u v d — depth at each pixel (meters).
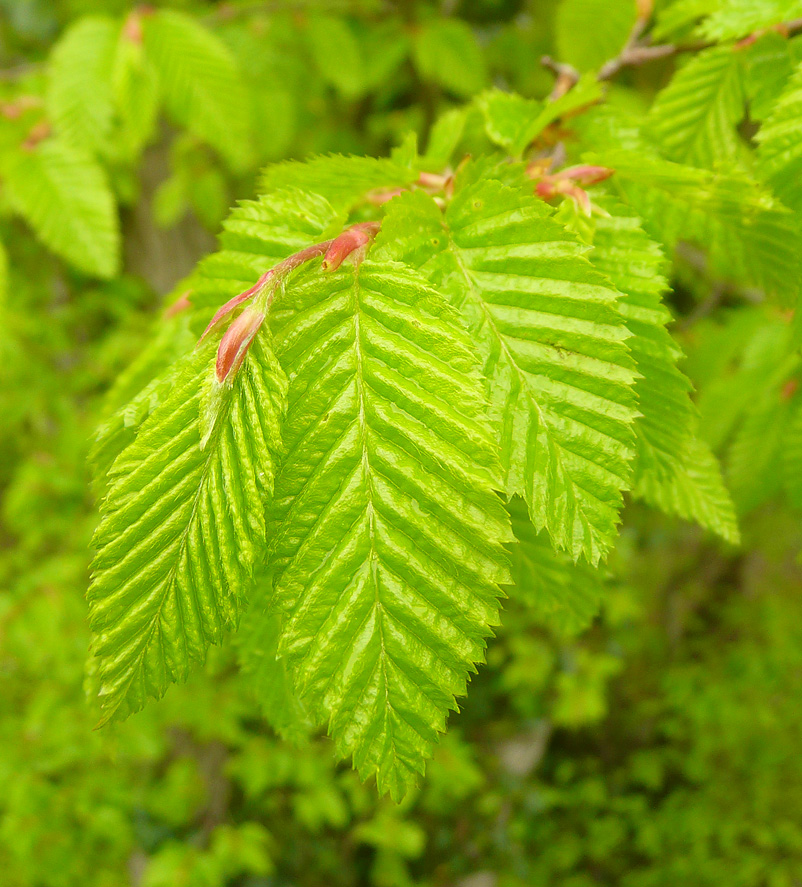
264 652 0.14
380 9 0.45
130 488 0.11
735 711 0.73
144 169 0.56
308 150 0.57
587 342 0.11
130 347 0.53
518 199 0.12
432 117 0.54
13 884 0.54
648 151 0.17
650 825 0.77
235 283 0.12
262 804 0.67
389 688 0.10
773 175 0.13
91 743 0.47
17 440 0.59
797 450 0.18
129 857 0.60
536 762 0.77
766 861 0.73
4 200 0.39
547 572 0.15
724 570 0.86
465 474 0.11
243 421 0.11
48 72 0.34
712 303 0.34
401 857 0.68
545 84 0.52
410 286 0.11
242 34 0.43
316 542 0.11
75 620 0.45
